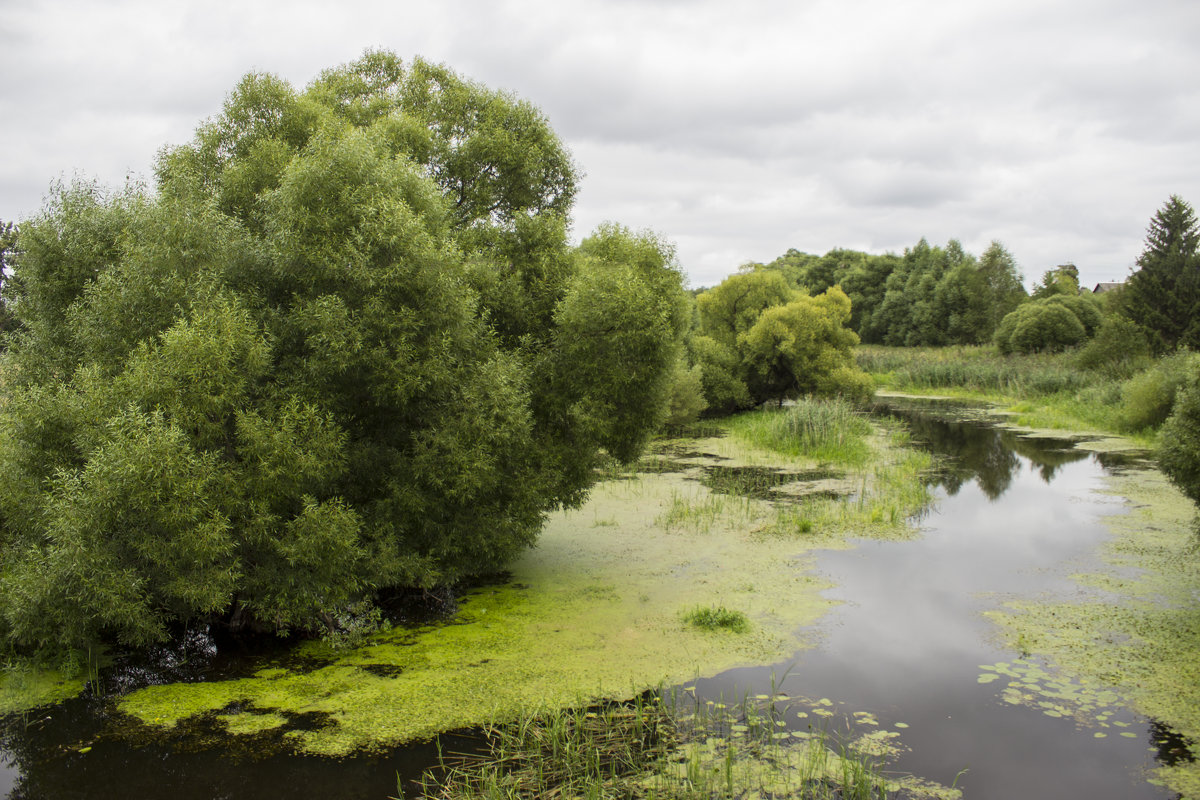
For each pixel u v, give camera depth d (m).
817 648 7.32
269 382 7.22
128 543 6.47
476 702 6.33
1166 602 8.31
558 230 9.95
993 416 27.89
